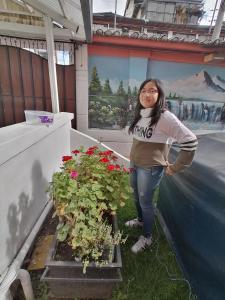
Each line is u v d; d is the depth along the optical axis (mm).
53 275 1434
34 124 2154
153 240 2184
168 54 4215
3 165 1358
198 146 2066
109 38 3791
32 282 1622
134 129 1891
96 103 4391
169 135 1648
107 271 1432
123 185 1722
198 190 1619
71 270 1417
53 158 2525
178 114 4648
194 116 4691
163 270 1830
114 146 4598
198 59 4285
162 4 9125
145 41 3865
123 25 6723
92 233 1416
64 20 2816
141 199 1885
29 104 4035
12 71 3822
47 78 3973
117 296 1566
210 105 4648
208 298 1427
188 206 1795
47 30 2744
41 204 2191
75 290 1498
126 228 2311
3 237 1397
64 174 1635
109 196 1676
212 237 1410
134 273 1768
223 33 6656
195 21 9312
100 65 4160
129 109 4422
